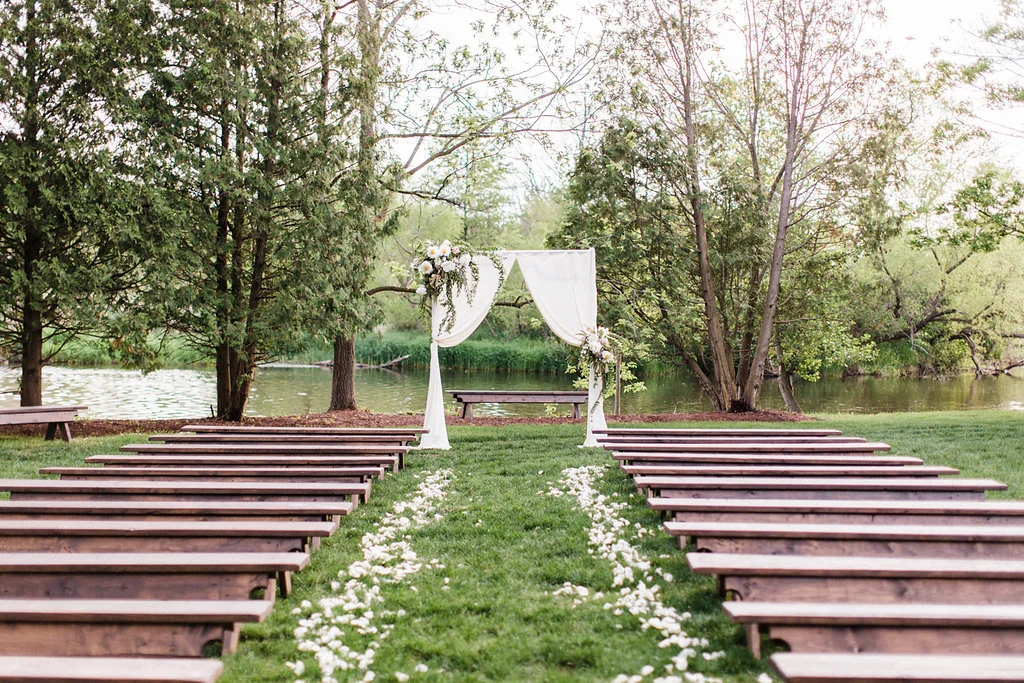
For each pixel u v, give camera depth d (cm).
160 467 708
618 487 773
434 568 517
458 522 638
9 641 346
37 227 1108
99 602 357
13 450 984
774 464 725
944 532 446
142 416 1661
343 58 1266
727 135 1750
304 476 670
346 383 1606
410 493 748
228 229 1316
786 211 1589
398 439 902
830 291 1738
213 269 1245
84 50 1091
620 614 430
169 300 1150
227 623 356
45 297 1180
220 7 1179
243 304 1273
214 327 1197
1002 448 1016
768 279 1773
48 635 348
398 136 1598
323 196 1257
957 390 2484
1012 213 1389
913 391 2459
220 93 1180
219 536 468
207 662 310
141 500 554
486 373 3164
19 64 1109
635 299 1622
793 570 383
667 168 1555
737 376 1761
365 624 416
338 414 1498
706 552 459
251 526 467
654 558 532
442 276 1049
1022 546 453
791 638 343
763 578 385
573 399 1468
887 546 452
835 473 657
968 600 384
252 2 1230
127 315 1170
